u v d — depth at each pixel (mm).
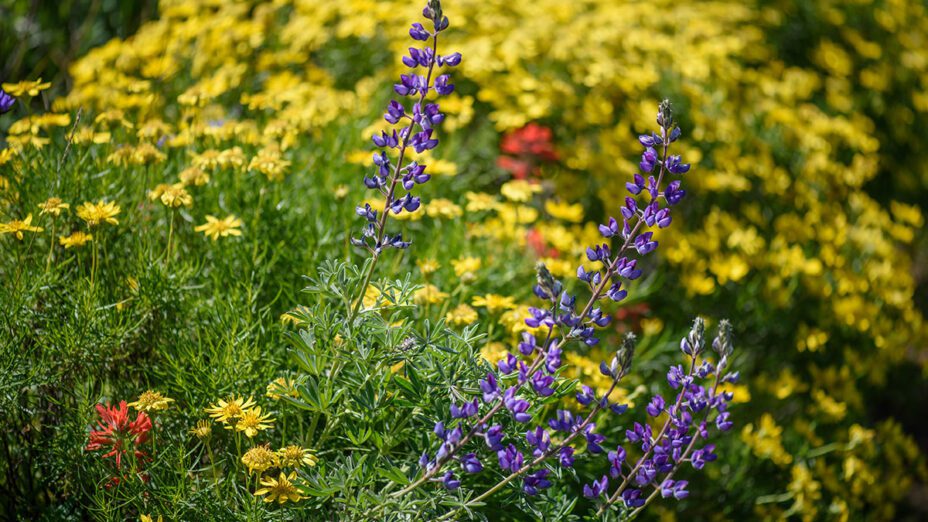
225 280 2852
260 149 3424
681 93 5059
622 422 3027
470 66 4473
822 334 4102
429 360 2201
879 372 4289
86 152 3014
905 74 6656
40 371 2395
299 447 2285
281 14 5172
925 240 6043
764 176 4750
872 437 3873
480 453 2234
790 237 4586
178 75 4516
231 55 4566
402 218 3262
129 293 2664
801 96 5652
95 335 2471
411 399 2158
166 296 2650
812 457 3809
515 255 3510
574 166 4285
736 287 4262
